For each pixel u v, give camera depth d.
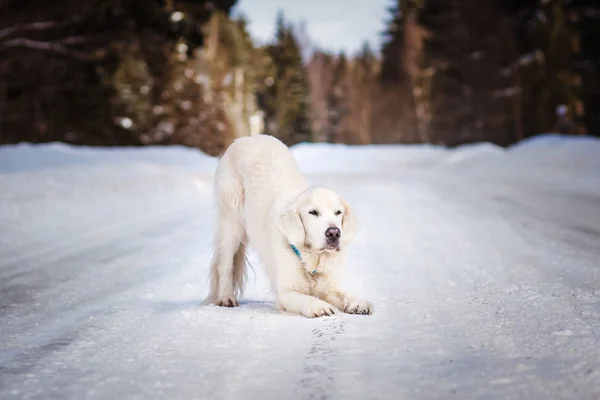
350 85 102.12
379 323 4.45
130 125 41.06
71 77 35.47
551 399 2.84
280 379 3.29
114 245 9.37
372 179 23.70
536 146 27.97
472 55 55.88
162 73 45.84
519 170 23.27
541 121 46.59
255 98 74.69
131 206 13.91
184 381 3.34
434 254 7.76
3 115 34.38
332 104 102.88
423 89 68.38
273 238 5.27
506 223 10.42
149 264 7.86
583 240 8.52
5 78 34.03
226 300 5.68
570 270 6.36
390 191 17.75
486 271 6.43
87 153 24.59
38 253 8.77
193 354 3.84
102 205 13.45
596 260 6.96
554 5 45.16
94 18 34.09
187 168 26.12
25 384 3.47
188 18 37.97
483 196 15.41
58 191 14.21
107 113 38.59
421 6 65.19
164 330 4.52
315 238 4.98
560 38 44.47
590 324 4.12
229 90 60.12
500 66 53.78
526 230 9.56
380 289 5.82
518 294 5.21
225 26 58.44
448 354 3.59
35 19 32.94
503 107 53.91
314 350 3.81
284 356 3.71
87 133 38.47
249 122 63.34
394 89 81.81
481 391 2.97
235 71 61.47
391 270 6.85
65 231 10.72
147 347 4.08
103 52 35.06
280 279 5.21
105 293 6.29
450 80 58.09
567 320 4.25
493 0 54.53
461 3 56.59
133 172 20.70
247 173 5.87
